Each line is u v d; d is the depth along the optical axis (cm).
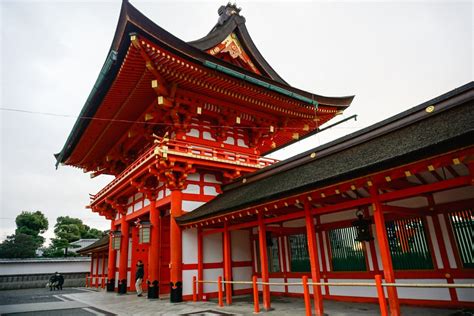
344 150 1215
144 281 2422
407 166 783
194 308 1369
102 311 1457
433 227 1078
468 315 894
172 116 1827
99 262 3781
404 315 944
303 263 1536
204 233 1697
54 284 3625
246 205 1239
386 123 1091
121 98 1864
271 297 1578
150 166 1770
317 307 1013
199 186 1905
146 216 2297
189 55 1545
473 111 829
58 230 7800
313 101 2120
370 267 1241
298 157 1418
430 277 1065
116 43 1463
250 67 2247
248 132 2264
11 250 5766
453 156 714
